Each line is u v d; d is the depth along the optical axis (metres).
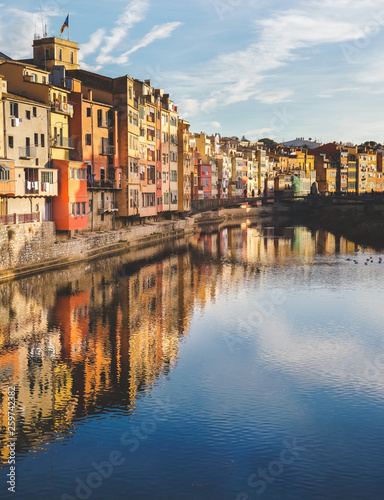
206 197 152.25
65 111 67.75
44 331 36.34
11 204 56.62
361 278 57.25
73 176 64.88
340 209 157.00
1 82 55.16
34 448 21.89
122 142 82.31
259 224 139.38
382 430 23.33
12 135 57.38
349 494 19.14
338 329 37.62
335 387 27.59
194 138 151.75
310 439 22.58
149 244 86.88
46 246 55.72
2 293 45.06
